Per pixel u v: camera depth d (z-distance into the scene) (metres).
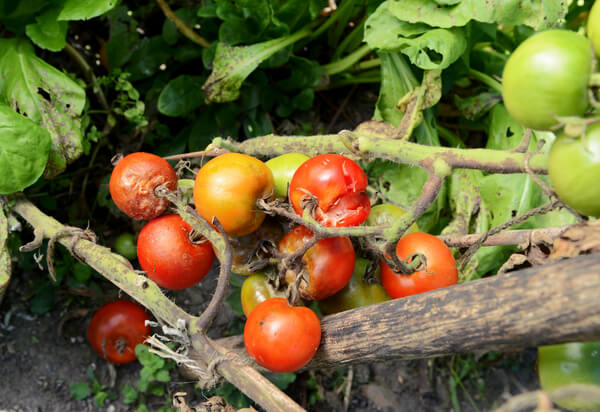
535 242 0.42
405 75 0.64
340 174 0.42
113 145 0.73
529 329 0.34
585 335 0.33
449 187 0.63
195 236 0.50
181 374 0.66
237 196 0.44
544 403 0.34
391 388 0.69
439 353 0.39
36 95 0.58
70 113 0.59
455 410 0.67
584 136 0.33
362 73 0.76
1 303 0.67
